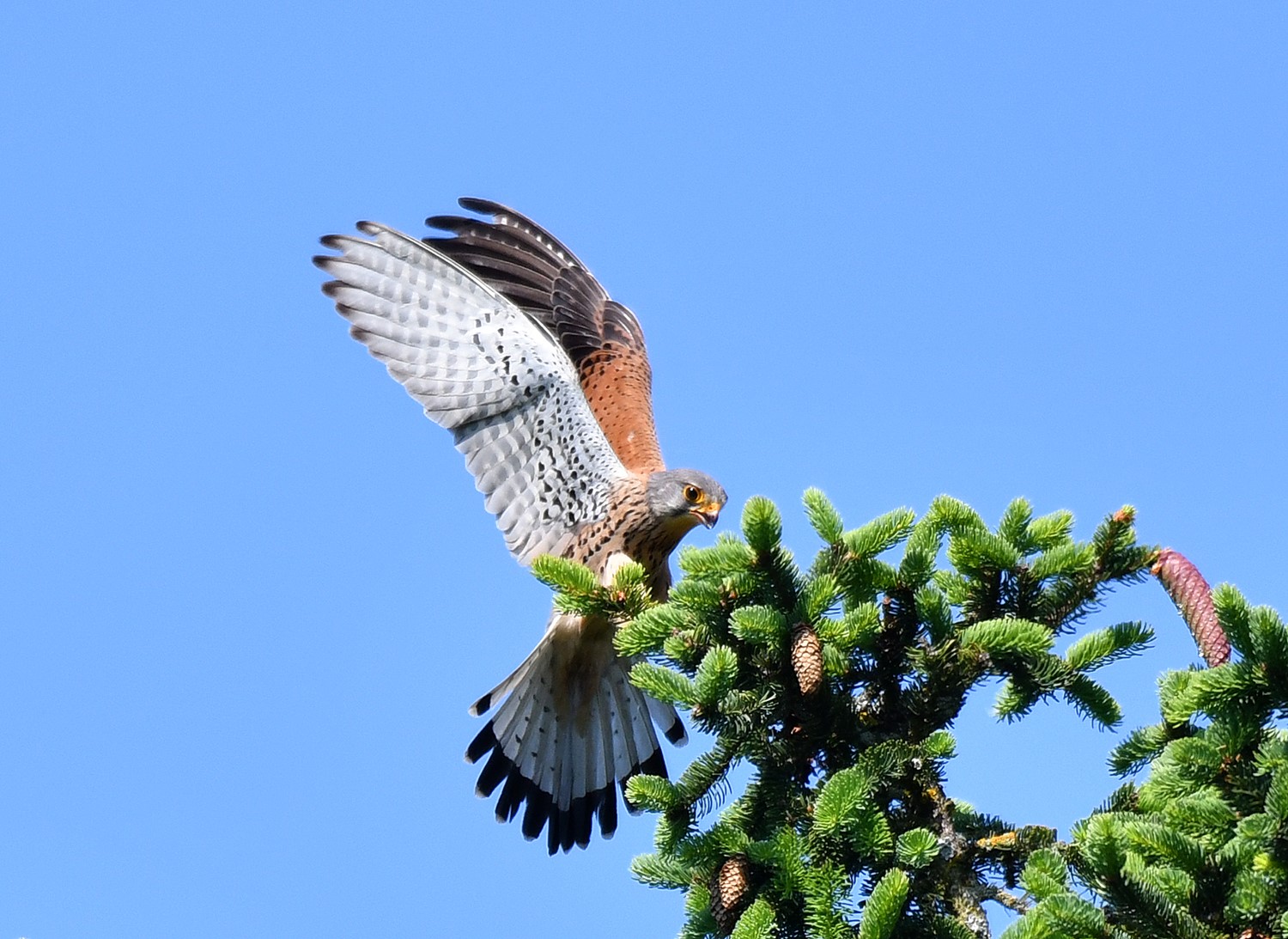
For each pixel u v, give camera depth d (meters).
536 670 13.82
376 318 13.80
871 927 8.00
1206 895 7.59
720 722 9.35
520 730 13.98
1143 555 9.38
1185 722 8.79
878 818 8.47
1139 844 7.71
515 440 13.98
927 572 9.48
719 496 13.66
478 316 13.82
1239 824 7.59
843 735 9.53
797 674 8.88
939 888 8.68
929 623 9.40
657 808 9.43
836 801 8.44
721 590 9.62
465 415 13.89
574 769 14.02
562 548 14.12
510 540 14.02
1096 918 7.39
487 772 13.95
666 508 13.72
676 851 8.91
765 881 8.77
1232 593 8.09
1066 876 8.04
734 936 8.24
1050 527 9.95
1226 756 8.15
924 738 9.34
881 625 9.45
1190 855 7.64
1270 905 7.38
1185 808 8.05
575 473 14.01
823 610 9.28
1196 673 8.34
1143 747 9.05
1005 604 9.72
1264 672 7.88
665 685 9.44
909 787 9.02
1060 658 9.30
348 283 13.81
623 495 13.91
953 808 9.27
